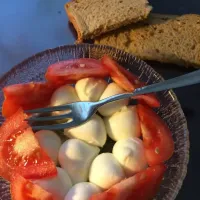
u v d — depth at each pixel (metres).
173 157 0.22
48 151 0.22
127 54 0.25
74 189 0.21
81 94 0.24
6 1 0.30
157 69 0.27
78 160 0.22
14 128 0.23
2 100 0.25
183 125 0.23
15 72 0.25
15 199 0.21
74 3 0.29
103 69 0.24
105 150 0.23
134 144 0.22
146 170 0.21
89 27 0.27
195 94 0.26
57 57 0.26
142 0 0.28
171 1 0.29
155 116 0.23
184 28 0.27
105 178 0.21
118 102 0.23
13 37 0.29
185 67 0.27
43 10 0.30
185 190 0.23
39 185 0.21
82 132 0.22
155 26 0.28
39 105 0.24
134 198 0.21
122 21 0.27
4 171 0.22
